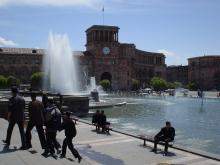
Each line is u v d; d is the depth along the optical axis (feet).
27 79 599.57
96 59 637.30
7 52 592.19
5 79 448.65
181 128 134.00
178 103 292.61
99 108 215.51
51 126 60.80
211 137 112.68
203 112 206.28
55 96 169.58
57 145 65.46
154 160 66.80
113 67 646.33
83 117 167.73
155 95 469.16
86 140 87.35
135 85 635.66
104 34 647.15
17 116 60.64
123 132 98.27
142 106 248.11
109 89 549.95
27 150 61.00
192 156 70.28
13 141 68.64
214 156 69.00
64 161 55.88
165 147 72.64
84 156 69.31
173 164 63.77
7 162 50.93
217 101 333.01
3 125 94.58
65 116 62.54
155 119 165.07
